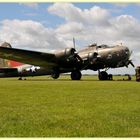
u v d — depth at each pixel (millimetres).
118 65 34250
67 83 24438
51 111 7949
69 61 34219
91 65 34875
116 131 5535
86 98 11289
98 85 20812
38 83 24766
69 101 10305
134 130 5613
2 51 33094
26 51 32906
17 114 7473
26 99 10945
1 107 8734
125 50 33500
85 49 35688
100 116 7145
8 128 5812
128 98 11250
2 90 15578
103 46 34844
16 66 42938
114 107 8641
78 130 5637
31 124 6215
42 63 37094
